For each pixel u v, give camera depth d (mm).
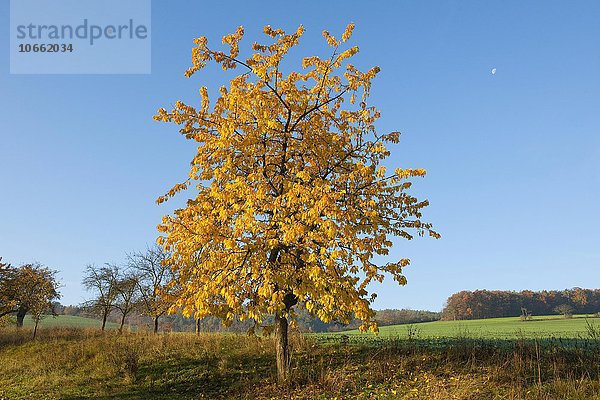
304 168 13922
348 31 13805
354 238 11930
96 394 16203
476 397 11250
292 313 13898
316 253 11719
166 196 14164
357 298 11602
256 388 14336
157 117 13820
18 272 34531
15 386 18438
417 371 13906
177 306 13445
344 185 13617
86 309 33688
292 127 13820
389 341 18047
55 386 17781
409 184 13664
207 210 13211
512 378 12367
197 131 13984
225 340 21219
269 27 13969
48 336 29344
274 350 18359
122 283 32438
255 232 12117
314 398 12711
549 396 10977
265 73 13156
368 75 14227
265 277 11453
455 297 64750
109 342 23438
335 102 14906
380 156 14336
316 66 14539
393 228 13844
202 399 14531
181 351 19766
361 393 12688
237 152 13398
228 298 11570
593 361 13625
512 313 61562
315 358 16547
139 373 17828
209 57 13523
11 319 40188
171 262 13875
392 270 12891
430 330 40281
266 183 12492
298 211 11867
